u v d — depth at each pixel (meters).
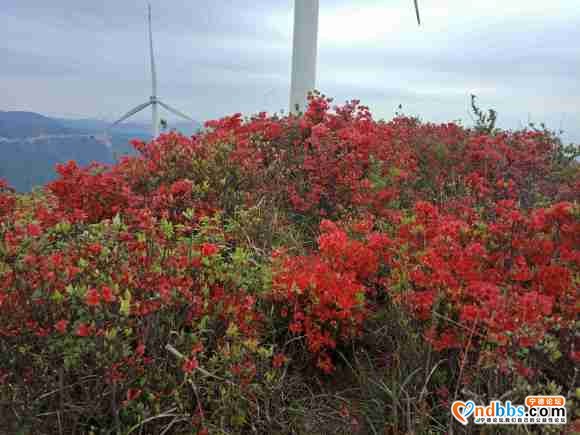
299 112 7.55
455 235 3.57
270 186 5.54
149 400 2.89
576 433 2.52
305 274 3.73
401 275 3.71
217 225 4.32
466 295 3.39
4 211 4.17
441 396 3.22
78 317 2.96
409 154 6.87
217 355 3.09
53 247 3.80
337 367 3.92
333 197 5.77
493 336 2.74
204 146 5.42
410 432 2.85
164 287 2.86
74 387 3.01
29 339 2.92
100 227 3.63
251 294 3.79
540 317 2.82
